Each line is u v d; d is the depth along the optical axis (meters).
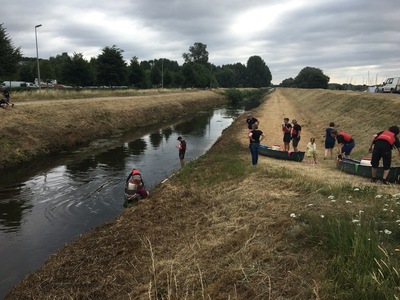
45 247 8.47
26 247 8.48
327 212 6.42
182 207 9.06
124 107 34.91
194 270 5.61
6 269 7.45
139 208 9.37
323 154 15.88
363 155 14.06
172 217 8.41
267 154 15.35
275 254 5.39
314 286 4.25
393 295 3.64
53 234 9.22
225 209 8.16
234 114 48.69
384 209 6.02
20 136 19.02
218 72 144.25
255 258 5.42
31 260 7.83
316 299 3.95
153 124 35.34
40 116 23.16
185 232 7.51
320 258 4.90
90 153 20.20
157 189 11.71
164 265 6.02
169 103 46.56
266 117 32.28
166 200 9.59
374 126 18.36
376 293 3.78
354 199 7.28
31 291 6.06
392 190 8.46
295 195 8.20
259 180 10.09
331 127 14.41
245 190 9.24
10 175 15.19
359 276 4.16
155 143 24.06
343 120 23.58
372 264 4.36
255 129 12.51
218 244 6.27
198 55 134.50
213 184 10.82
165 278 5.57
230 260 5.59
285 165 12.60
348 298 3.89
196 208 8.94
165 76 78.94
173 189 10.41
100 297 5.58
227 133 24.36
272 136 21.55
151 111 39.12
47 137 20.81
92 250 7.25
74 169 16.30
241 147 17.73
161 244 7.05
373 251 4.59
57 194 12.56
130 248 7.05
